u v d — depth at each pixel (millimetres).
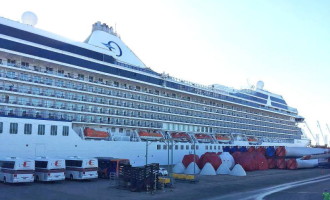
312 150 73125
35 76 43250
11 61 41938
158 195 29781
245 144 80562
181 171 51000
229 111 79438
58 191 29438
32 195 26719
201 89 70875
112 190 31516
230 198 29578
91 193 29250
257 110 89438
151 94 59625
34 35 43062
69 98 46375
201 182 40812
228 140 75438
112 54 54156
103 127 51375
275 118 97562
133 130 55938
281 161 66625
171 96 65062
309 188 37875
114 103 53000
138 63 61656
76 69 47312
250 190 35438
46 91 43969
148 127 58094
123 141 51000
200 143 67500
